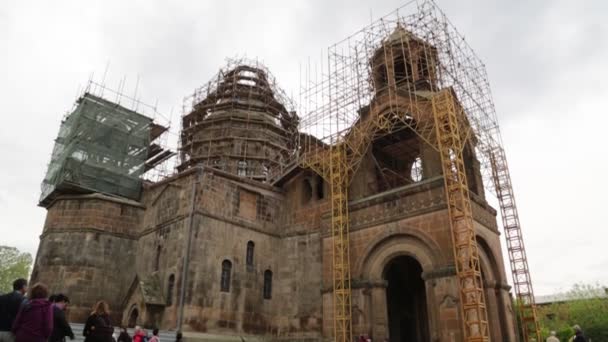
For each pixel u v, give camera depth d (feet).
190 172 112.57
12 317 32.04
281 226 124.36
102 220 120.16
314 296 110.52
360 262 101.65
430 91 106.73
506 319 92.94
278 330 112.27
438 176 94.84
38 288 31.94
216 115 166.20
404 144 122.31
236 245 111.65
